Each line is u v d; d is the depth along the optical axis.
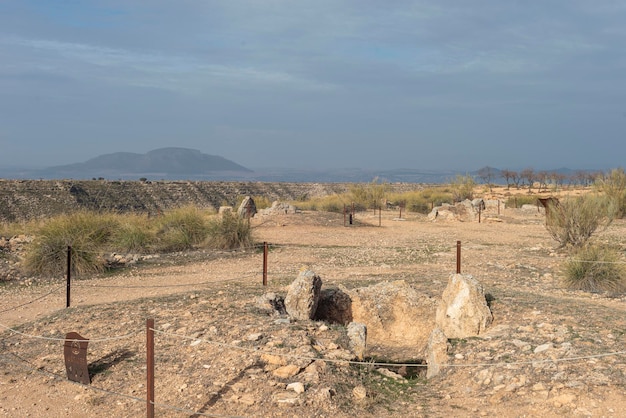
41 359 8.31
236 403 6.58
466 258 17.20
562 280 13.13
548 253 18.11
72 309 10.69
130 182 69.69
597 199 18.58
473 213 31.95
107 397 7.01
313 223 27.61
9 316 10.97
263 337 8.23
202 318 9.34
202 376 7.26
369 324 10.55
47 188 58.84
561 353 7.29
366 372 7.61
